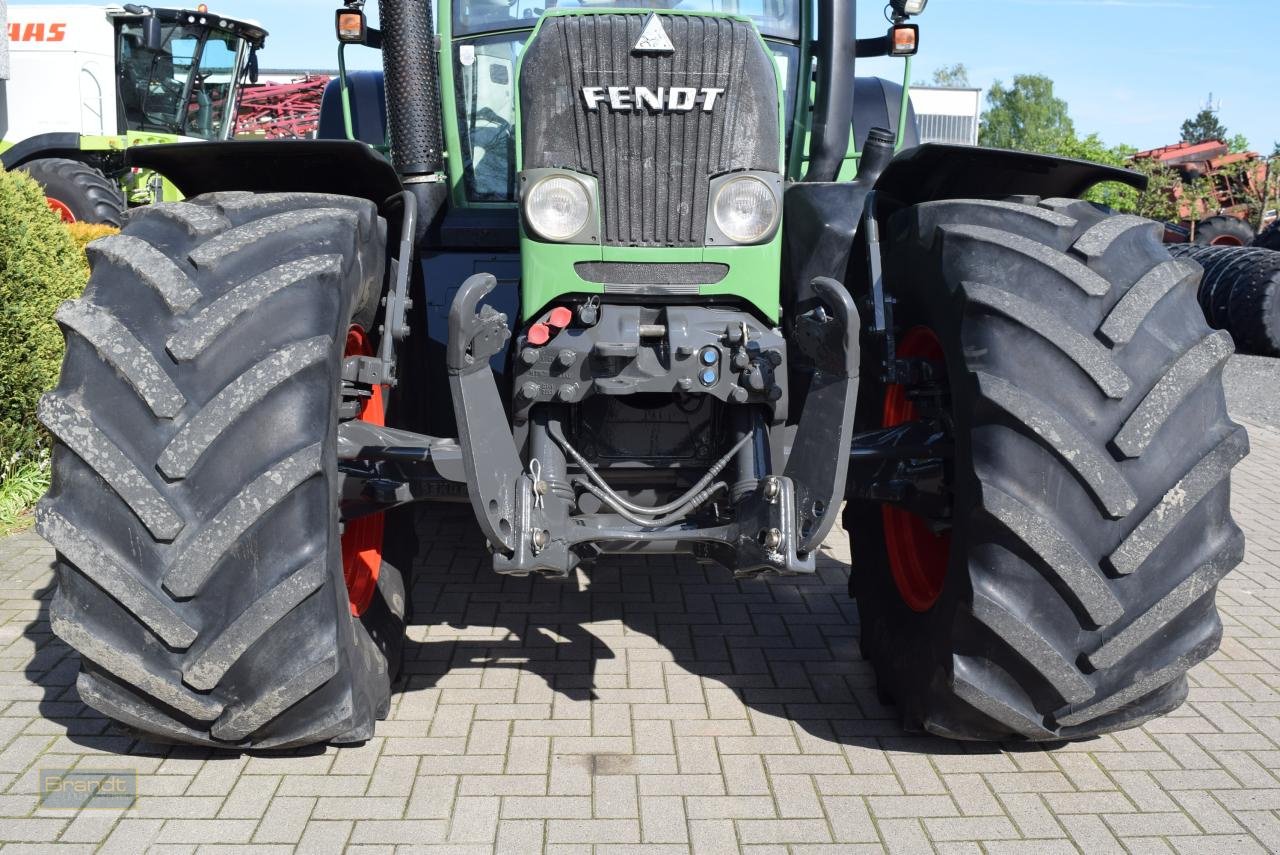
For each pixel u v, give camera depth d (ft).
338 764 9.46
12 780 9.14
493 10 12.80
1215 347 8.70
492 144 13.00
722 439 10.39
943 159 10.29
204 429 7.97
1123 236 9.20
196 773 9.28
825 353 8.92
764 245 9.96
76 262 17.89
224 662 8.12
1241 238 51.75
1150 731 10.49
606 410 10.30
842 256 11.02
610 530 9.42
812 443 8.98
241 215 8.97
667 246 9.88
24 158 34.50
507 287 11.77
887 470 10.21
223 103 40.16
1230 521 8.84
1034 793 9.28
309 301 8.41
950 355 9.20
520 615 13.05
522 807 8.89
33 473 16.93
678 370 9.56
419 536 15.94
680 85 9.79
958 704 9.30
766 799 9.08
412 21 11.64
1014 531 8.41
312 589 8.16
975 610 8.62
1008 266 9.02
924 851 8.44
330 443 8.41
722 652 12.08
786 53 13.09
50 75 35.47
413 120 11.78
